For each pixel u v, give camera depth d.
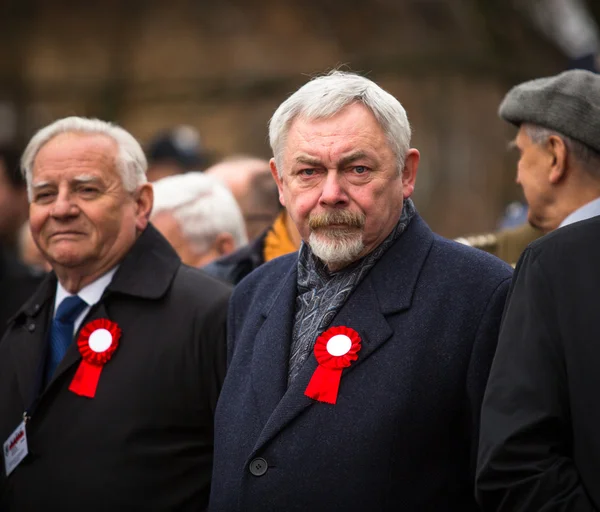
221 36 20.23
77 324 5.38
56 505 4.92
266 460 4.22
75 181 5.27
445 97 17.59
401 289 4.35
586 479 3.47
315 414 4.20
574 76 4.78
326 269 4.54
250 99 19.78
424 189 17.28
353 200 4.30
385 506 4.05
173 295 5.25
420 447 4.11
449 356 4.17
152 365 5.07
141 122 20.08
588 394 3.52
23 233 9.48
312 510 4.10
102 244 5.31
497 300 4.23
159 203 6.78
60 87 20.39
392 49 18.30
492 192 17.23
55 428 5.04
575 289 3.64
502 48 17.83
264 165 8.01
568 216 4.74
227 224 6.86
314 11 19.66
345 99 4.33
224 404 4.57
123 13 20.59
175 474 4.97
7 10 20.58
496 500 3.59
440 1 18.27
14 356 5.42
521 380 3.59
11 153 9.02
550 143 4.77
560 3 18.05
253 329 4.69
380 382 4.17
